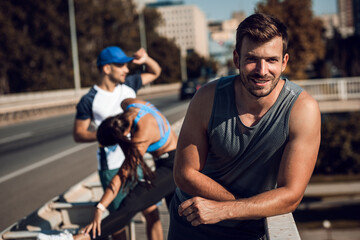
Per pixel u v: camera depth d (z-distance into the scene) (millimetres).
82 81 54469
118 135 2971
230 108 1703
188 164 1787
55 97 35188
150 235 3633
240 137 1695
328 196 13031
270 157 1697
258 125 1652
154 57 75000
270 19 1551
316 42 23047
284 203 1568
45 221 3297
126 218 2920
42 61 48906
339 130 14406
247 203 1575
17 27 49719
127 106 3240
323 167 14203
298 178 1593
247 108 1681
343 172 14094
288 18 22656
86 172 8078
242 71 1593
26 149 11781
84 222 3467
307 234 11625
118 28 61281
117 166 3449
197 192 1760
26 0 48344
